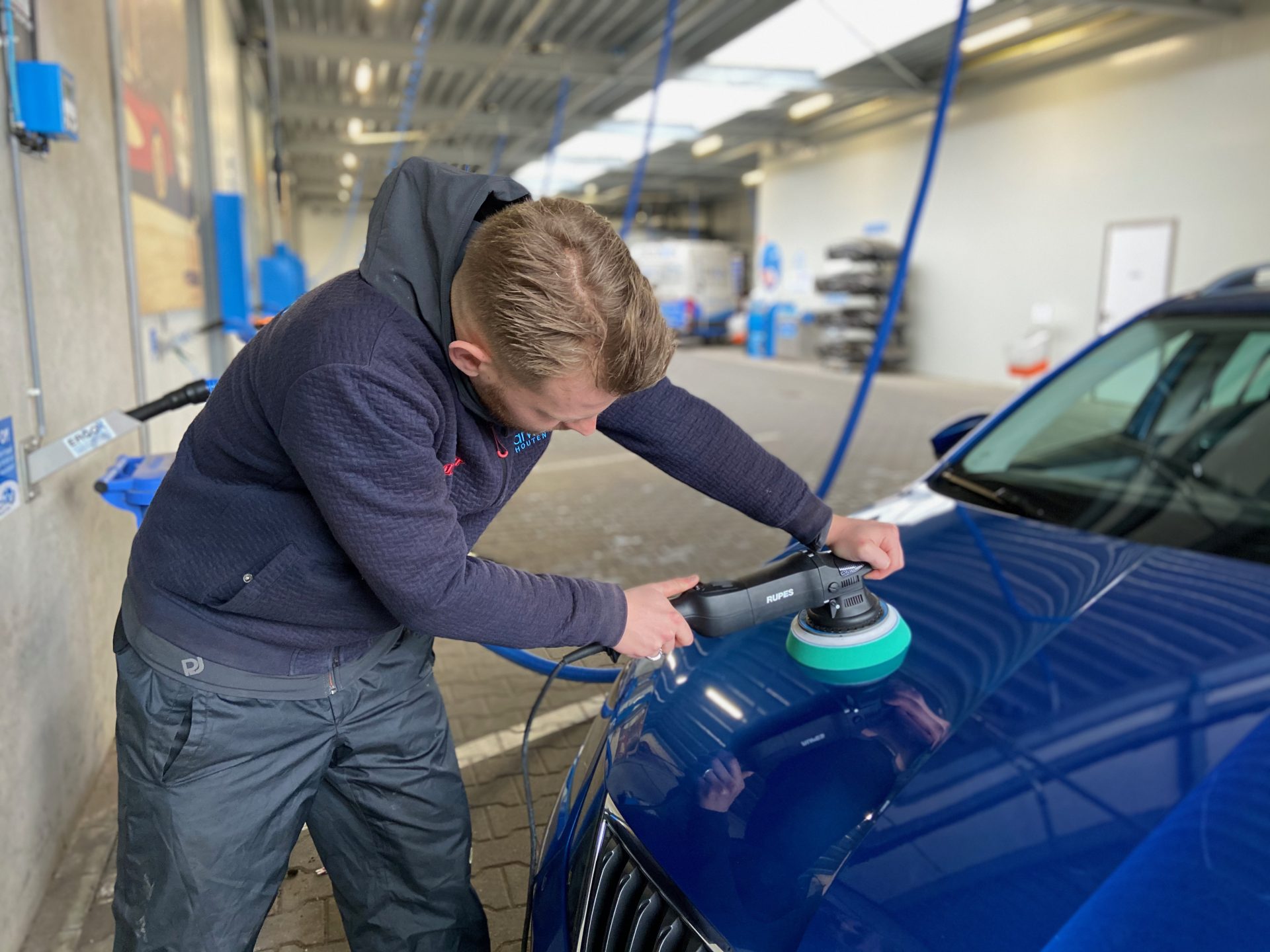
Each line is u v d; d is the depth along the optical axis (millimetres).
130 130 2854
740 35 9992
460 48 10695
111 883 1886
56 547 1964
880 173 14289
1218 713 1161
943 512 1996
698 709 1344
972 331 12438
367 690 1197
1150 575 1590
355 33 10477
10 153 1709
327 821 1333
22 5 1766
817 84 11906
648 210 29375
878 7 9922
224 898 1146
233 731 1097
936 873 975
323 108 14227
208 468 1034
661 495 5383
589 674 1916
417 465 921
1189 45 9172
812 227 16469
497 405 958
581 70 11359
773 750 1213
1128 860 949
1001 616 1474
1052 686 1260
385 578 933
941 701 1255
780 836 1069
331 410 887
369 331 905
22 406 1737
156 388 3320
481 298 842
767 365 15055
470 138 18359
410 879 1334
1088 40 10156
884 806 1080
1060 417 2262
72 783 2045
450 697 2764
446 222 913
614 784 1257
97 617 2273
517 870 1943
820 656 1365
